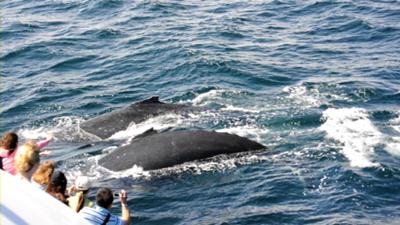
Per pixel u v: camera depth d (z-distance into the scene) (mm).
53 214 17250
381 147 44219
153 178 41219
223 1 94250
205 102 55844
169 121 50812
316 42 74250
